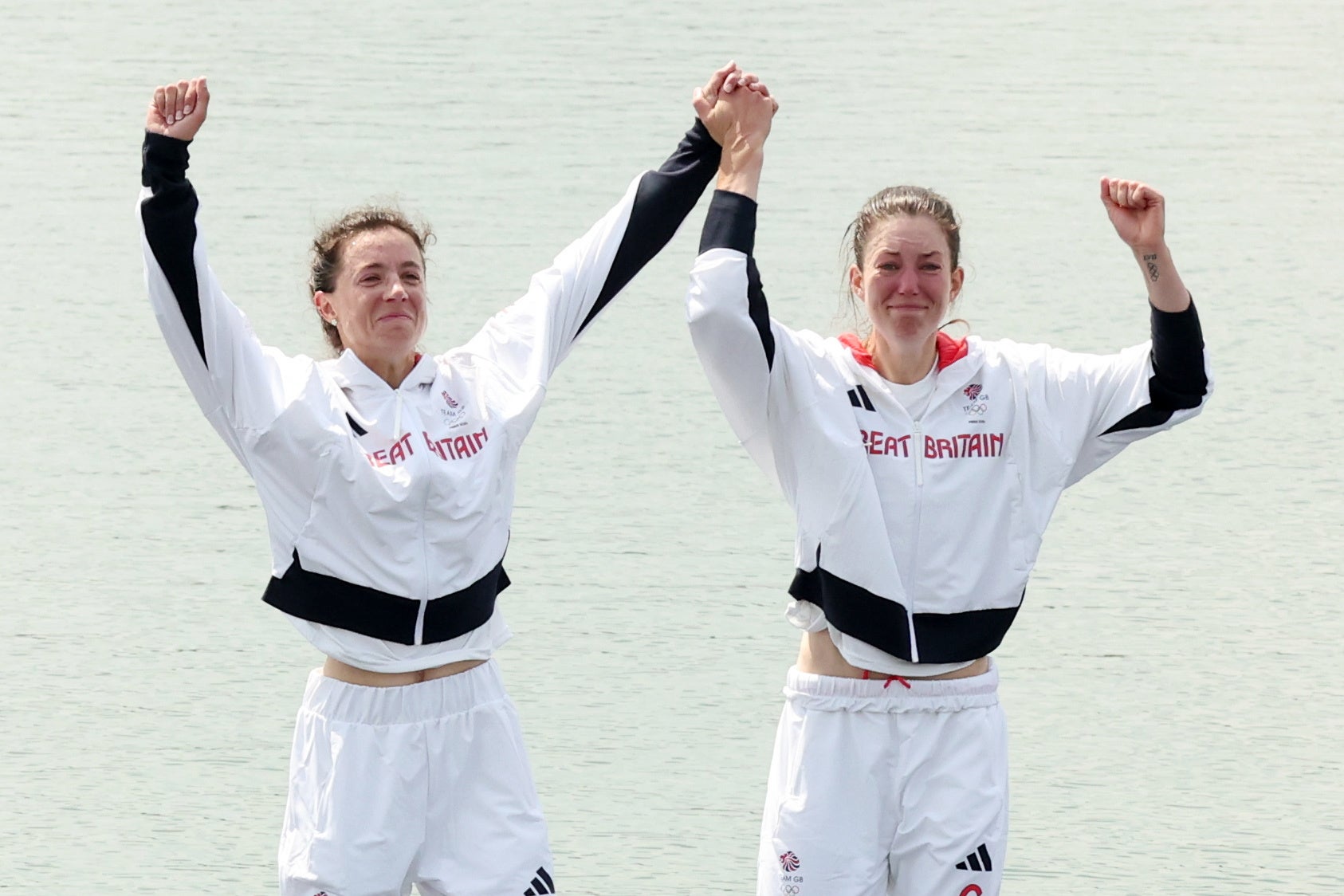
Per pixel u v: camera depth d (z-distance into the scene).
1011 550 21.44
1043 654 33.34
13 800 28.73
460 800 21.30
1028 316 44.69
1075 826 28.47
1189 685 32.28
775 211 51.00
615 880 26.52
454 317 42.88
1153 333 21.64
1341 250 50.16
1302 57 68.19
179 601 34.75
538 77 63.62
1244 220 52.19
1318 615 34.44
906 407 21.36
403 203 51.22
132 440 40.84
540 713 30.72
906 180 54.06
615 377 43.12
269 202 51.41
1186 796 29.12
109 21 71.19
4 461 39.69
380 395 21.27
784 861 21.27
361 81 63.16
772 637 33.06
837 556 21.16
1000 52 67.88
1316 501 38.47
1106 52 68.19
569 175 53.78
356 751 20.97
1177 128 59.75
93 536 36.94
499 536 21.55
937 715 21.16
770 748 29.91
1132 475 39.78
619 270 22.56
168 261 20.58
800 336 21.77
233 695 31.81
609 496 37.97
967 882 21.09
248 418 20.92
